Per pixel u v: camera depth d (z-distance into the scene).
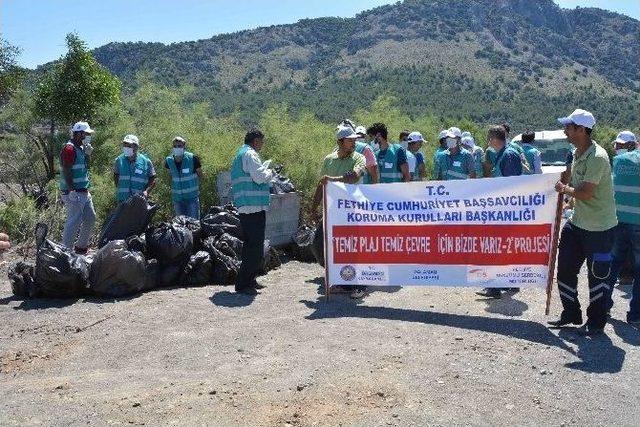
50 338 6.07
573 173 6.02
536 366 5.22
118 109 16.73
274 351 5.54
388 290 7.88
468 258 6.92
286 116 16.66
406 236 7.12
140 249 8.13
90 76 17.19
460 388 4.75
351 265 7.30
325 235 7.33
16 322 6.59
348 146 7.70
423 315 6.69
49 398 4.62
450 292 7.73
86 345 5.83
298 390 4.69
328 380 4.87
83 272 7.50
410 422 4.20
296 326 6.27
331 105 146.75
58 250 7.46
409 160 10.75
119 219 8.38
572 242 6.12
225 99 153.62
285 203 10.27
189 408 4.40
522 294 7.62
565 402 4.56
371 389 4.71
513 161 7.38
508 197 6.71
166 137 13.64
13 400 4.61
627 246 6.54
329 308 7.00
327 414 4.31
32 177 17.38
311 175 13.83
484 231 6.84
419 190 7.02
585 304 7.24
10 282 8.16
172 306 7.06
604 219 5.91
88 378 5.03
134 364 5.32
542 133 21.00
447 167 10.05
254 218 7.61
